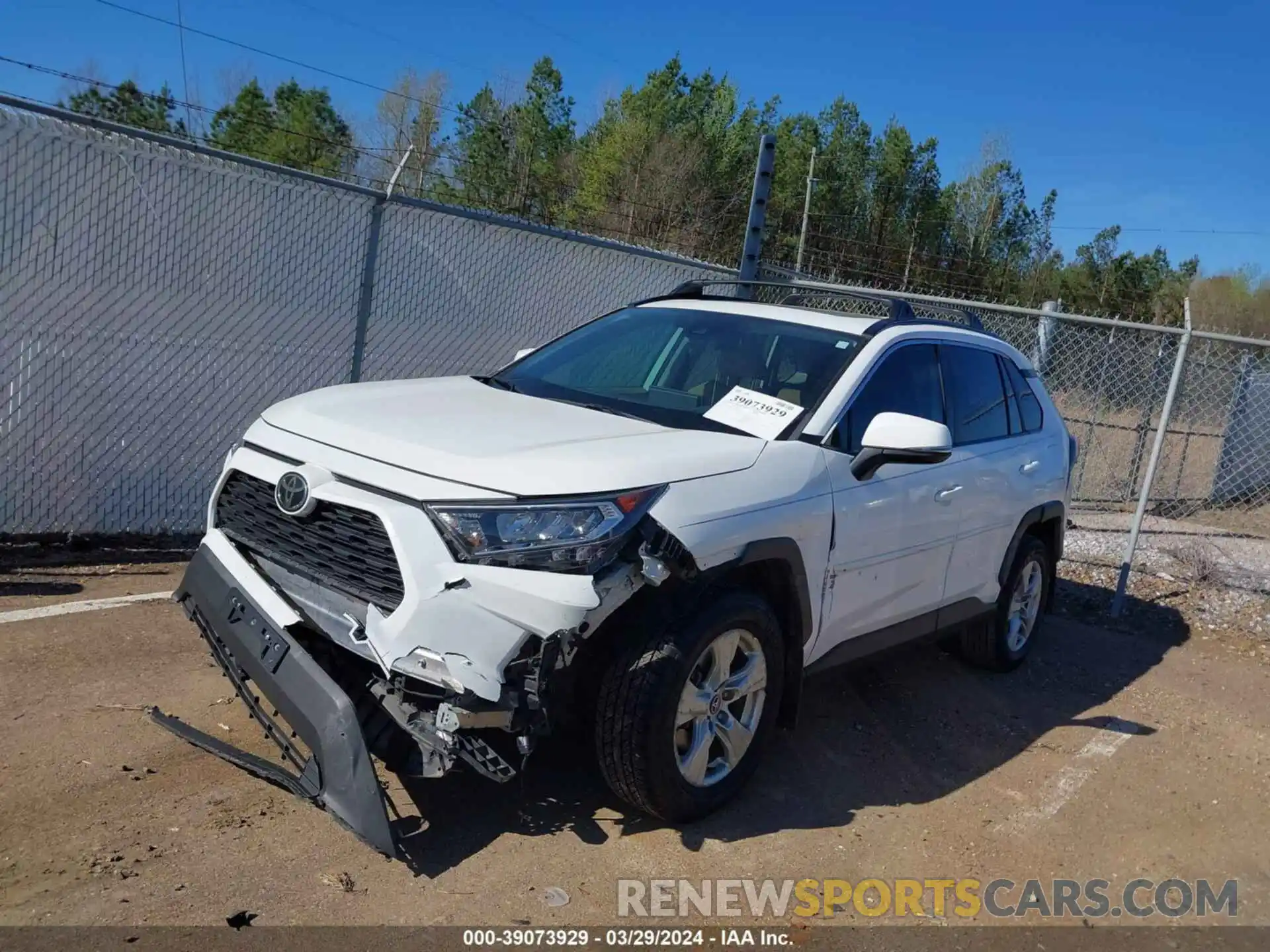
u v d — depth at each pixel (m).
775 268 8.94
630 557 3.15
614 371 4.58
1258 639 6.87
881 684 5.38
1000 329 10.50
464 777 3.79
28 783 3.45
